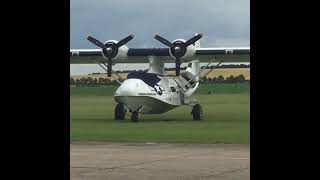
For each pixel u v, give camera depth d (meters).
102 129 81.06
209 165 39.50
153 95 96.50
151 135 70.88
